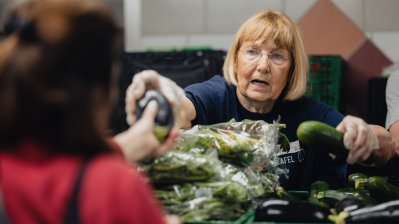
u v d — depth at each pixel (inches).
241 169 65.2
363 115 176.9
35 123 36.9
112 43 38.0
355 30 176.4
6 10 38.9
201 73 148.9
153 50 161.8
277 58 87.8
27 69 35.9
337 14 177.0
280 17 89.0
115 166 37.0
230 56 92.6
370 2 175.3
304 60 90.4
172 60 150.9
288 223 56.3
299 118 91.5
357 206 58.4
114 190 36.0
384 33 175.0
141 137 50.3
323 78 160.1
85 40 36.5
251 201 62.1
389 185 68.6
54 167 37.0
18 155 37.8
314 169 90.8
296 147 89.6
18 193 36.5
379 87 159.5
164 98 52.7
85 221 35.4
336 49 177.5
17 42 36.8
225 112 91.4
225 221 58.5
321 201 67.2
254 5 179.3
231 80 92.7
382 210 55.5
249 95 88.6
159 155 55.4
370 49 175.8
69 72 36.4
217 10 180.9
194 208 57.9
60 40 36.0
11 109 36.5
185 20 182.2
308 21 178.2
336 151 66.4
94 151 37.7
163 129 51.3
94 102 37.4
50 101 36.3
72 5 36.9
